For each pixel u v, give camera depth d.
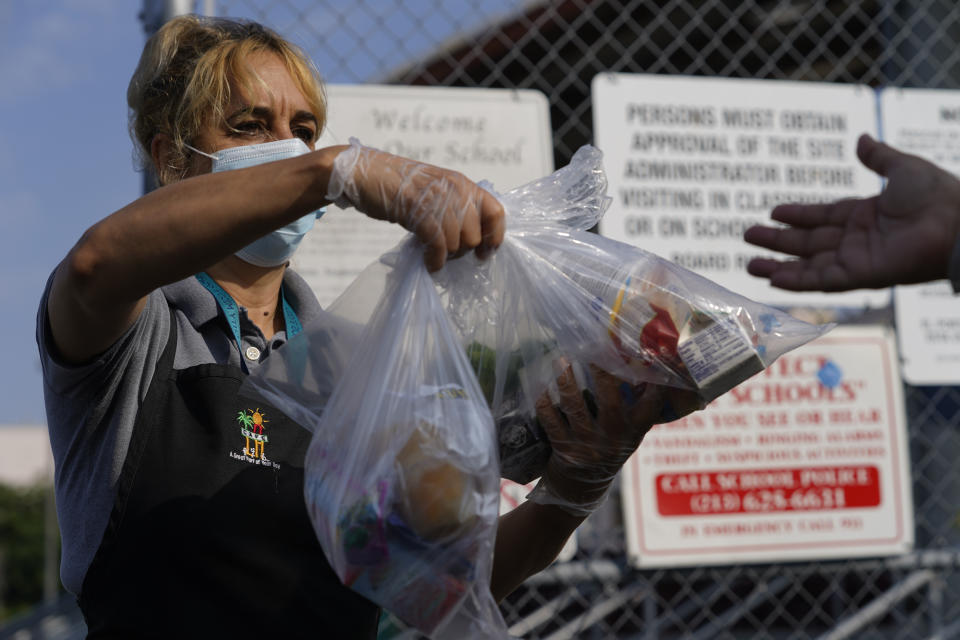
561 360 1.21
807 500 2.77
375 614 1.30
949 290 2.92
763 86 2.87
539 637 3.33
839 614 3.55
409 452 1.06
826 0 4.36
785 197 2.84
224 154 1.41
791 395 2.80
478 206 1.08
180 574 1.15
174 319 1.29
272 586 1.17
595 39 4.12
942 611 3.28
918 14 3.24
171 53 1.45
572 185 1.27
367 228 2.47
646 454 2.70
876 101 2.97
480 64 3.91
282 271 1.45
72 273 1.02
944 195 1.12
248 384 1.18
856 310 3.20
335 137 2.42
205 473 1.18
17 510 44.25
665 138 2.79
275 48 1.49
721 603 4.34
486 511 1.07
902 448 2.84
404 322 1.11
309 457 1.10
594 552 3.12
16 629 3.48
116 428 1.18
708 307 1.19
